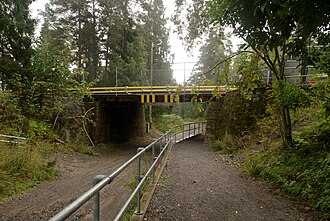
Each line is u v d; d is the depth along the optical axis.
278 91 7.89
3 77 13.54
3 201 6.29
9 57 13.47
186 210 4.84
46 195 6.92
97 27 32.12
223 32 8.55
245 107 14.16
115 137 22.95
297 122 10.48
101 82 30.25
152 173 6.79
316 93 7.66
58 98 15.73
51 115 16.02
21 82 13.62
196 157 11.86
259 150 10.27
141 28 32.94
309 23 3.12
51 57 15.16
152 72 30.03
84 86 16.52
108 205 5.81
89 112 18.92
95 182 2.08
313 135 7.84
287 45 4.00
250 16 3.34
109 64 30.69
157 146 19.20
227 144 13.59
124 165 2.85
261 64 9.32
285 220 4.36
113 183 7.86
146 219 4.29
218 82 9.30
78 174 9.93
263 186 6.62
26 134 12.11
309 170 6.08
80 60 30.78
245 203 5.28
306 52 4.21
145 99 19.41
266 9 2.98
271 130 9.92
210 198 5.61
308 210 4.75
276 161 7.71
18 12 13.64
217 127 16.47
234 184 6.86
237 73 9.34
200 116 47.38
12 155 8.38
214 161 10.77
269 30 3.51
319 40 3.94
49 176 8.82
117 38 30.36
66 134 16.30
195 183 6.93
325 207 4.54
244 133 13.35
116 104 22.73
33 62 14.37
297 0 2.87
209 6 6.25
